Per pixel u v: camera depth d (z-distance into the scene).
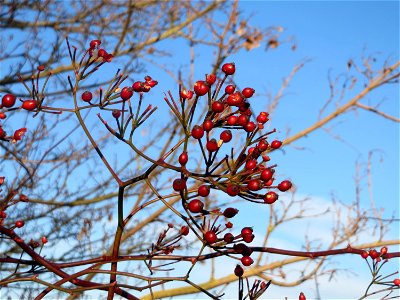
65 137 6.43
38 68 2.09
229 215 1.98
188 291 6.52
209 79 1.94
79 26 7.79
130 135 2.01
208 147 1.91
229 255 2.06
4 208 2.33
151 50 7.83
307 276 6.36
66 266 2.19
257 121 1.96
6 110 2.04
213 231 2.07
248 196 1.92
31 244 2.37
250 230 2.04
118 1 8.05
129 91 2.03
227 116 1.94
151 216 6.73
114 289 2.13
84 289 2.10
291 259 6.50
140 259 2.15
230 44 6.83
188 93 1.95
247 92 1.92
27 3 7.10
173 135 6.93
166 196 2.02
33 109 2.05
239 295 2.07
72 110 2.09
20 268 5.96
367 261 2.42
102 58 2.18
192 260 2.10
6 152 5.97
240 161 1.94
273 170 1.92
